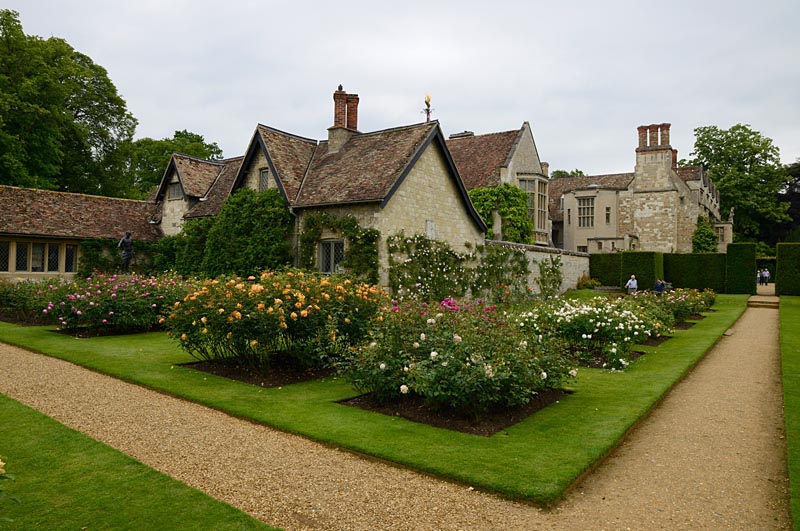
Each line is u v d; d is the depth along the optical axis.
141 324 14.15
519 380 6.80
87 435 6.16
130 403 7.68
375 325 8.55
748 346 13.16
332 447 6.03
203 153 47.50
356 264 17.09
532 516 4.46
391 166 17.94
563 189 43.81
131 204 26.94
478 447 5.87
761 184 47.94
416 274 17.98
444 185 19.86
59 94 29.45
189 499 4.57
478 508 4.58
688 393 8.71
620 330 10.45
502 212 26.47
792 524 4.29
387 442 6.02
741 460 5.78
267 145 19.94
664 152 37.47
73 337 13.34
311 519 4.35
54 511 4.34
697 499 4.82
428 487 4.98
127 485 4.84
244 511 4.46
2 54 27.52
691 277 29.53
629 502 4.75
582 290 28.34
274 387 8.65
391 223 17.47
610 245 37.00
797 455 5.50
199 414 7.25
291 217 18.91
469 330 7.54
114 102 34.97
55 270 22.97
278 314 8.86
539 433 6.36
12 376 9.08
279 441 6.22
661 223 37.53
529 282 24.12
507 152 28.12
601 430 6.46
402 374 7.30
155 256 24.31
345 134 20.75
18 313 16.86
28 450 5.64
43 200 23.72
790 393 7.87
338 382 9.03
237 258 19.19
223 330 9.23
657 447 6.21
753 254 27.91
